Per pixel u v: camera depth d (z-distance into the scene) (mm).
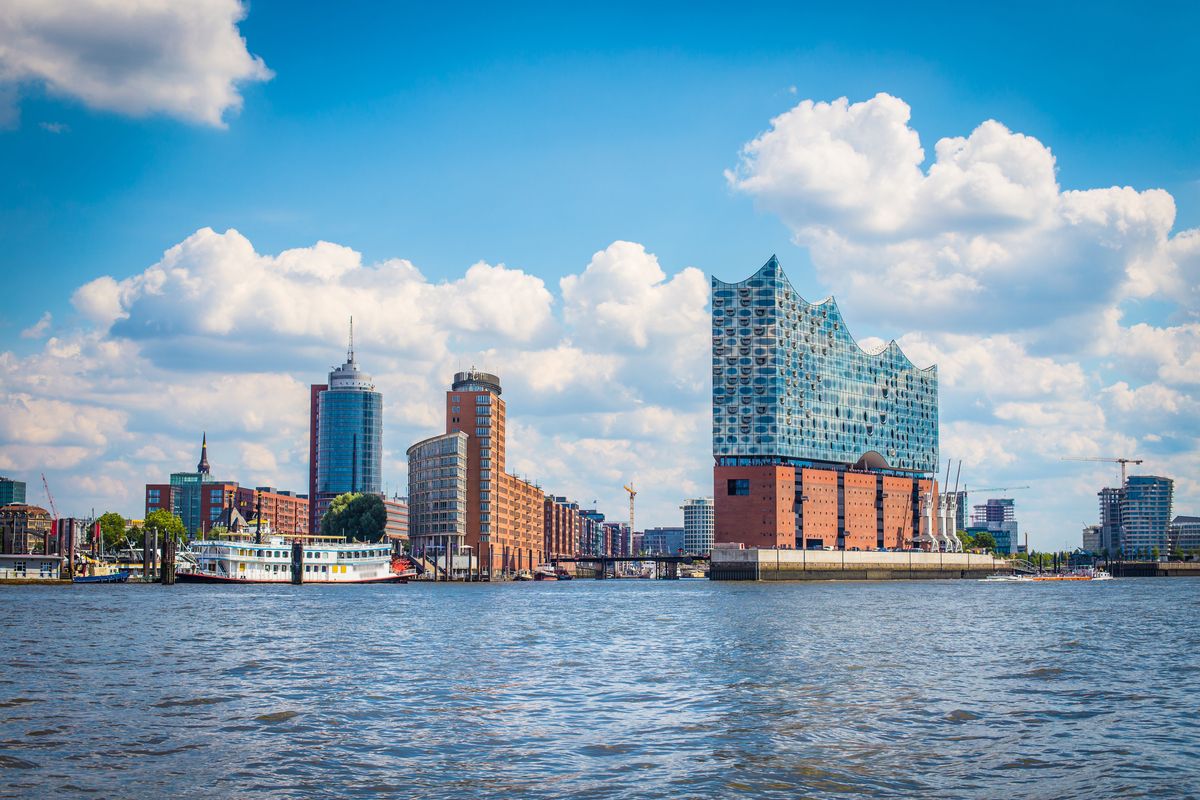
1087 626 120250
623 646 93062
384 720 52500
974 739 47562
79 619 129000
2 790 38344
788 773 40969
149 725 50844
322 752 44719
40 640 97312
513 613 150250
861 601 192500
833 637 102250
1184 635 106375
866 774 40844
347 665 77250
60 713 54219
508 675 70938
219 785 39188
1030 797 37688
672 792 38250
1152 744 46750
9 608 155000
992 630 112438
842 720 52250
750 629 113938
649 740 47219
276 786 39062
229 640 98750
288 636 104250
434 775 40719
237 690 63094
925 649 89250
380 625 122000
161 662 78500
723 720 52219
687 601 194375
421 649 90500
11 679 67812
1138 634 107562
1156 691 63344
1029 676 70250
